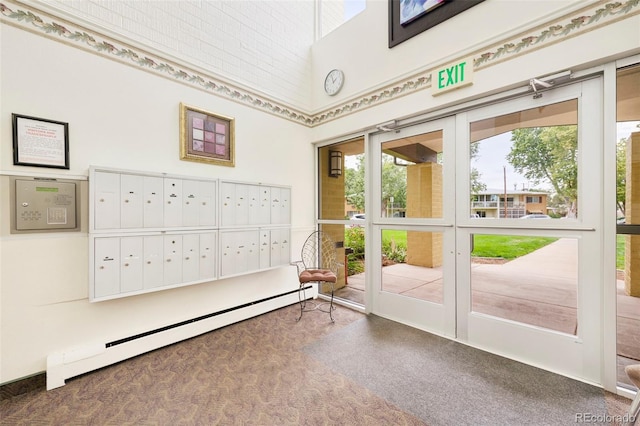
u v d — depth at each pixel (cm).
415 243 298
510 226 230
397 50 291
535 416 162
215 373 205
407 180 301
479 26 231
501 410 167
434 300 281
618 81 184
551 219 211
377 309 327
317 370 210
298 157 376
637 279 191
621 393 178
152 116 246
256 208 310
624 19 171
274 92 346
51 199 196
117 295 211
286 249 340
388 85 300
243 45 314
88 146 212
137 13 237
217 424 157
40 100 193
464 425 156
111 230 209
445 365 216
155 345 239
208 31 284
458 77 242
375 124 314
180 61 262
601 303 188
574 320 201
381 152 325
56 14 198
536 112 219
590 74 190
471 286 253
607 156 184
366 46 322
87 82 212
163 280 236
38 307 191
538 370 209
